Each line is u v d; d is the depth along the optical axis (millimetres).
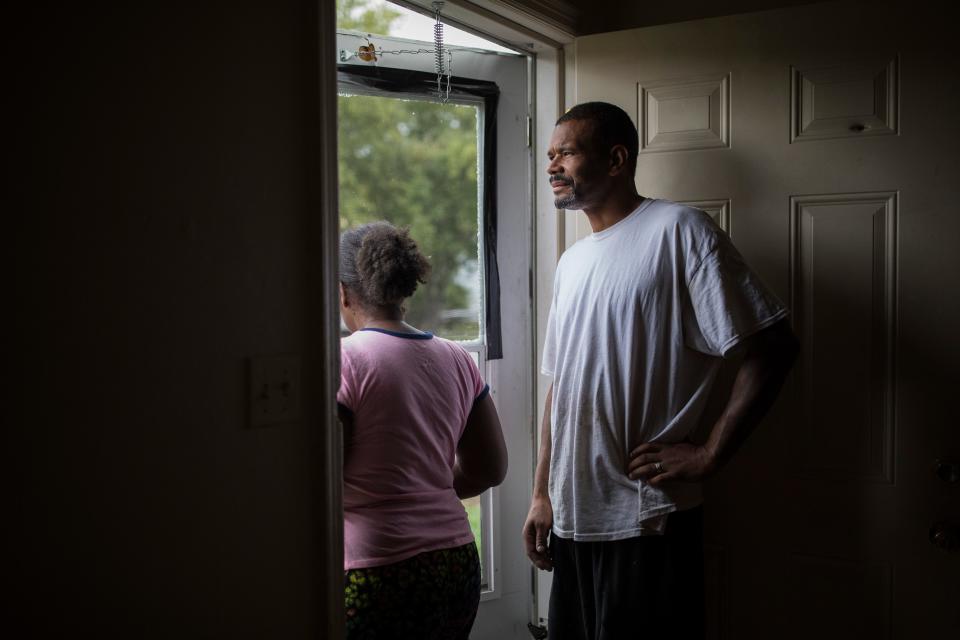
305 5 1187
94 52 951
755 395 1481
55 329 923
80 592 951
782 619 1792
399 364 1406
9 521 891
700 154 1854
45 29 907
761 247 1804
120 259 981
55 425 926
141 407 1006
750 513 1814
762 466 1801
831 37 1729
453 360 1514
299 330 1194
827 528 1746
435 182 2002
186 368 1052
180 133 1038
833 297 1740
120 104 977
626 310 1585
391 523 1344
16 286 890
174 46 1029
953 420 1639
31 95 897
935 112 1646
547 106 2094
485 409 1589
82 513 952
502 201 2086
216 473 1089
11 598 895
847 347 1729
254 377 1128
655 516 1536
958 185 1630
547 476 1821
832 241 1740
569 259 1771
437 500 1413
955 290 1636
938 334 1651
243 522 1123
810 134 1751
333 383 1244
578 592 1705
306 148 1196
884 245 1698
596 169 1652
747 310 1497
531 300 2135
